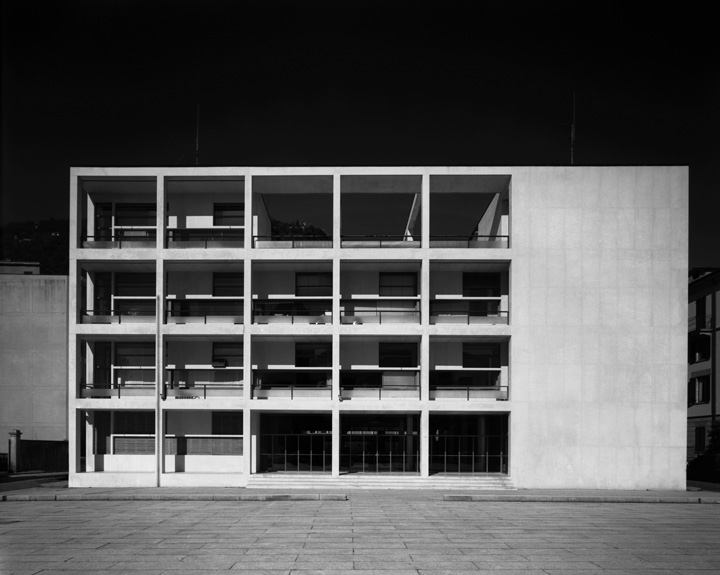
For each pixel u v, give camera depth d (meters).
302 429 34.41
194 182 34.50
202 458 34.34
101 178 33.78
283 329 32.78
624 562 14.78
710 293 44.59
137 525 20.42
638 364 32.09
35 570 14.02
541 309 32.41
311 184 35.22
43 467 39.84
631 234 32.69
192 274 35.78
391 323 34.62
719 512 24.14
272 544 16.94
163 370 33.41
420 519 21.73
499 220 36.00
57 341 41.94
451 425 34.03
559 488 31.59
